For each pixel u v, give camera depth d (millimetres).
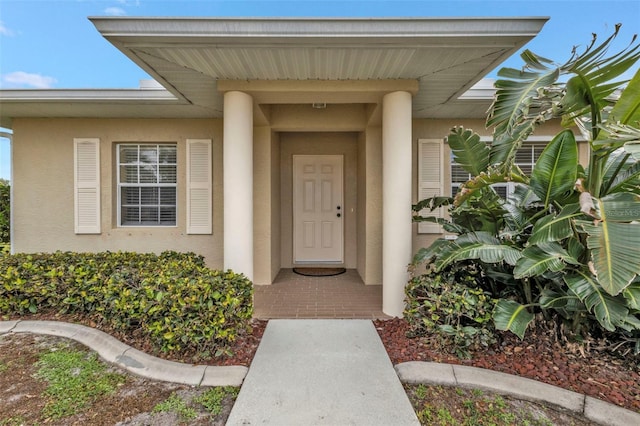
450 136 2967
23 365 2254
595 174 2281
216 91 3564
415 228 4773
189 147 4727
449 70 3027
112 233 4727
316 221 5906
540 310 2527
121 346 2441
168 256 3941
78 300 2932
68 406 1849
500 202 2746
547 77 2082
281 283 4797
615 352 2311
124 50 2656
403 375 2148
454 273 2793
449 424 1743
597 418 1776
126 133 4707
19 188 4676
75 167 4664
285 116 4660
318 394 1962
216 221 4781
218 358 2367
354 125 4680
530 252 2178
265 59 2807
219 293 2443
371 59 2807
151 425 1721
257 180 4715
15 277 2992
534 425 1739
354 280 4984
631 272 1719
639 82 1875
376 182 4750
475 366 2221
